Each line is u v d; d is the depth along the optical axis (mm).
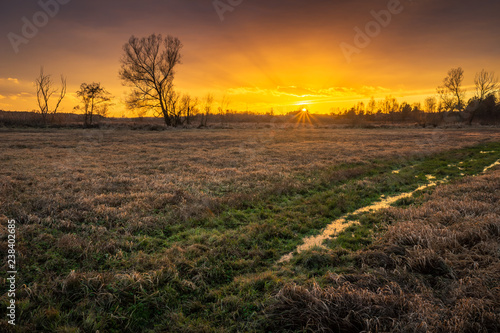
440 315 3172
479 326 2973
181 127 53750
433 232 5207
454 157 16609
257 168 13008
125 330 3299
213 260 4727
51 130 39875
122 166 13398
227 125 67312
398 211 6914
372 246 5160
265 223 6391
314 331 3088
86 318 3379
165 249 5168
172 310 3631
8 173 11195
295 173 11945
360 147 22047
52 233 5637
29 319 3303
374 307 3283
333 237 5930
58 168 12516
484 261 4227
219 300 3781
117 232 5707
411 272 4234
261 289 4047
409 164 14852
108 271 4340
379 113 106750
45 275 4168
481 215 6039
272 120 107500
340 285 3902
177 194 8453
